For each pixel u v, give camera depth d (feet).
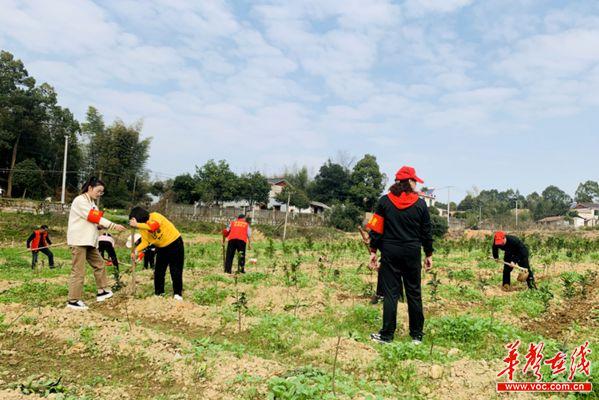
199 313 23.30
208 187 155.33
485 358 18.02
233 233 37.11
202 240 88.48
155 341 18.12
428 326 21.77
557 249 62.59
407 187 19.31
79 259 23.29
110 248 39.32
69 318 20.51
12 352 17.28
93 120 187.42
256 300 27.35
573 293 29.53
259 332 20.52
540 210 296.51
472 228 168.86
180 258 26.40
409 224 19.10
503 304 27.96
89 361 16.81
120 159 171.53
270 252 52.24
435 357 17.30
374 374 15.88
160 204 136.87
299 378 13.64
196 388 14.43
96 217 23.43
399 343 17.70
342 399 12.79
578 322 24.52
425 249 19.76
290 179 231.50
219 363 15.87
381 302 27.40
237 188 162.09
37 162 158.92
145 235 26.17
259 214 136.15
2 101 142.72
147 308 24.09
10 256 53.62
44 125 158.71
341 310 25.58
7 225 82.43
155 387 14.71
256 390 13.85
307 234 116.57
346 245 64.18
